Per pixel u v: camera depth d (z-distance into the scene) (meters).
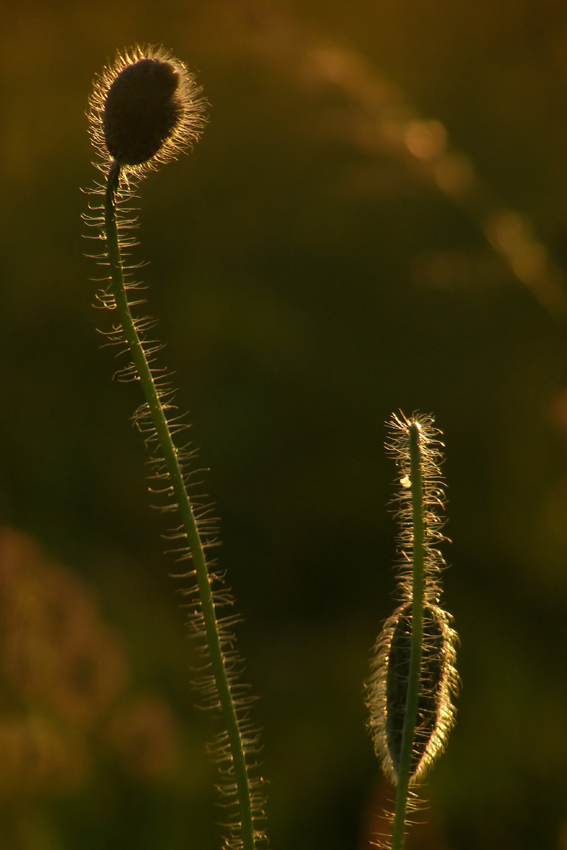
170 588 8.15
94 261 9.99
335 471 8.64
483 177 9.33
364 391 8.99
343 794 6.41
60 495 8.50
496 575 7.90
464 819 6.11
